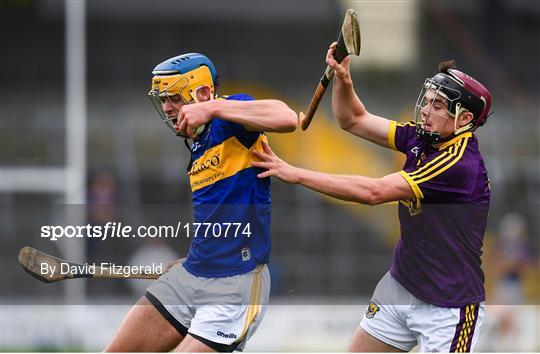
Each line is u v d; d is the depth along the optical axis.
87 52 54.88
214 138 13.01
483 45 55.69
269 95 54.25
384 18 53.19
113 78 54.00
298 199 36.50
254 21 56.88
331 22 56.69
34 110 50.94
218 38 56.31
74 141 42.03
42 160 46.41
